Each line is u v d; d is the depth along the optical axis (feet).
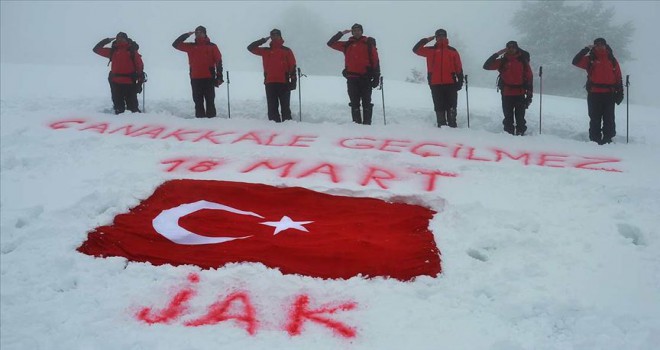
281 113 40.06
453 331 16.81
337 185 27.37
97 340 16.55
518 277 19.30
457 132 37.52
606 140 37.93
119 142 33.78
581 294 18.38
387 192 26.35
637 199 25.66
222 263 19.79
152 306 17.95
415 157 31.60
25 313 17.89
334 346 16.20
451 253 20.65
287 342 16.30
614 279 19.19
